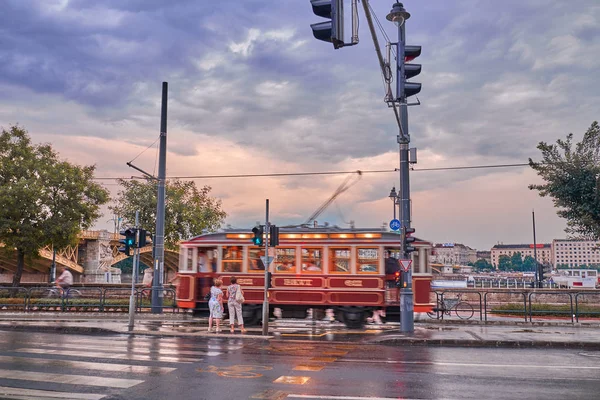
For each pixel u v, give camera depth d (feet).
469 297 105.19
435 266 332.19
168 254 232.73
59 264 207.82
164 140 92.22
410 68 53.21
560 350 48.52
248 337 55.26
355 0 29.17
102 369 35.47
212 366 37.40
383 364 39.09
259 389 29.94
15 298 94.43
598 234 91.15
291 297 66.69
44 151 132.05
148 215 169.37
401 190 60.59
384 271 65.51
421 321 74.90
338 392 29.27
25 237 121.60
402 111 61.52
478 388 30.66
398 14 51.62
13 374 33.17
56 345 47.09
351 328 65.46
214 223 184.75
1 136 127.65
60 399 26.84
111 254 240.53
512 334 56.70
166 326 66.03
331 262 66.64
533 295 101.14
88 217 132.67
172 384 31.07
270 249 67.97
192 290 69.21
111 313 85.66
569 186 91.09
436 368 37.52
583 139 92.89
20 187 121.08
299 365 38.29
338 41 26.61
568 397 28.50
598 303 96.68
